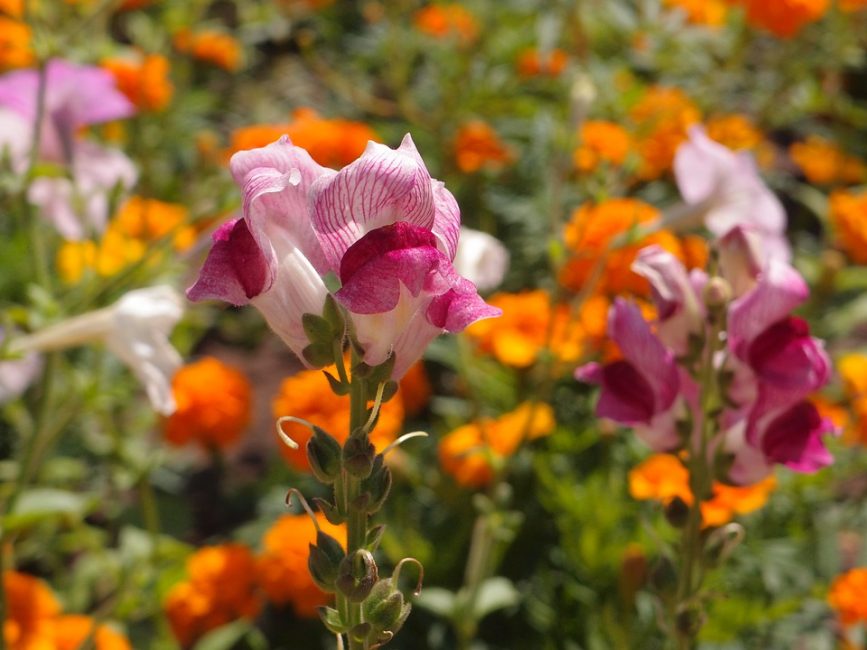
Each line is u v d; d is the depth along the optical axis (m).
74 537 0.76
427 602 0.63
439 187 0.38
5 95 0.68
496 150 0.94
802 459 0.47
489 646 0.71
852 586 0.61
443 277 0.37
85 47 0.87
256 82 1.31
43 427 0.63
